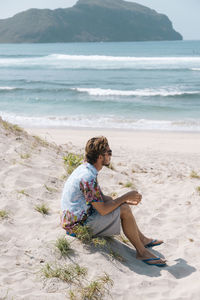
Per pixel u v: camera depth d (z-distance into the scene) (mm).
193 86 32406
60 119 18234
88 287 2951
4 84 35031
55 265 3252
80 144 11812
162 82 35594
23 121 17625
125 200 3520
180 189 6387
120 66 52250
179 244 4184
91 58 69688
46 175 5770
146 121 17828
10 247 3447
